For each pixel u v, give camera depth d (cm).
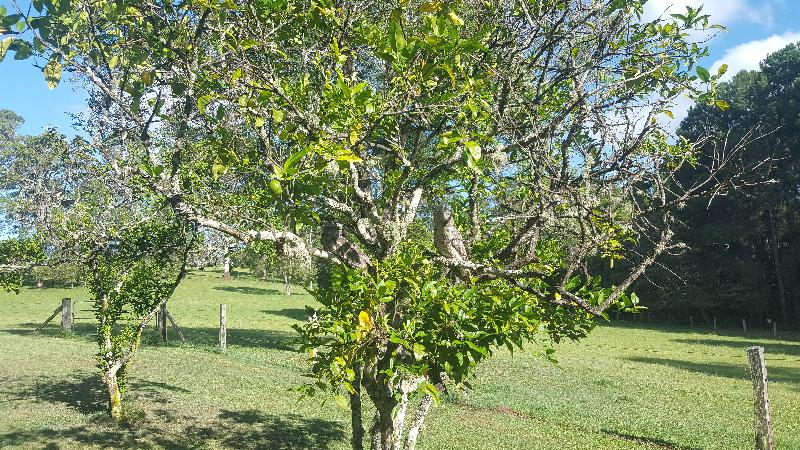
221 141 506
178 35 411
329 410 1245
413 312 398
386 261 413
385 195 545
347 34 498
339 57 418
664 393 1602
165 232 1048
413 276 391
